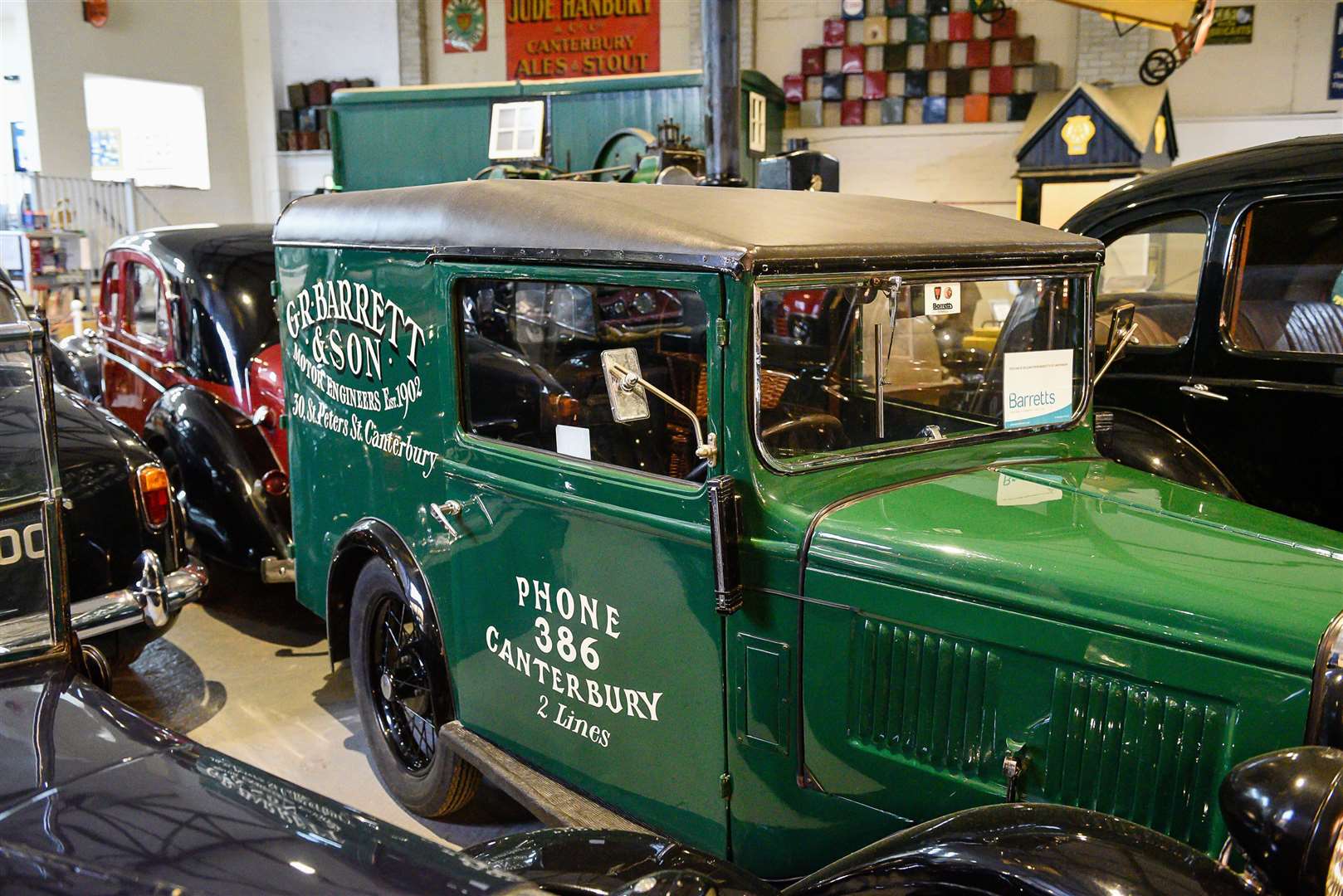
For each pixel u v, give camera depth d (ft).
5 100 39.88
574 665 7.82
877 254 6.85
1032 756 5.91
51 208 38.52
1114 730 5.66
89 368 19.07
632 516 7.09
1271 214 11.35
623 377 6.55
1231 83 31.58
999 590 5.85
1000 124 34.60
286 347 10.98
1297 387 11.16
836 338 6.87
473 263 8.05
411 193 9.08
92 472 10.76
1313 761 4.67
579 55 39.86
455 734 8.98
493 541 8.34
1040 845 5.02
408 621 9.79
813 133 36.70
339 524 10.38
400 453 9.26
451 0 41.11
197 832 4.62
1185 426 12.12
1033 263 7.73
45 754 5.22
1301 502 11.33
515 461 7.97
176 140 44.80
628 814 7.72
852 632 6.35
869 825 6.55
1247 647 5.23
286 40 44.11
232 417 14.60
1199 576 5.63
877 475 7.06
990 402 7.79
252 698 12.73
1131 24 32.30
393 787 10.15
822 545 6.37
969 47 34.55
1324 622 5.16
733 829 7.03
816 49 36.17
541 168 23.84
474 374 8.36
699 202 7.90
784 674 6.61
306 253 10.27
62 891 4.25
